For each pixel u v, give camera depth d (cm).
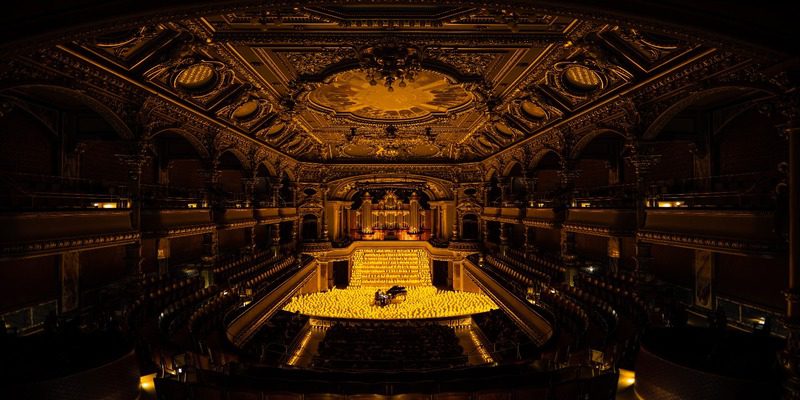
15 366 774
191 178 2489
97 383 767
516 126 1978
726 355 799
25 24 597
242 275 2209
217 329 1421
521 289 2044
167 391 841
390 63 1193
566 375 940
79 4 588
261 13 954
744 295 1348
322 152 3262
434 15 988
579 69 1255
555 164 2456
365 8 968
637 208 1297
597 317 1381
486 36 1082
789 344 690
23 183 1269
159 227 1503
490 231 3841
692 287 1560
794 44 646
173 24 997
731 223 987
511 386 893
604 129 1489
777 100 750
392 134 2462
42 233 1005
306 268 3023
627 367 997
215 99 1536
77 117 1491
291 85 1520
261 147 2398
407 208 4322
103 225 1214
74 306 1540
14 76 927
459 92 1697
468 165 3484
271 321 2267
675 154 1619
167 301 1509
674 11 614
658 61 1021
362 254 4078
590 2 604
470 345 2138
